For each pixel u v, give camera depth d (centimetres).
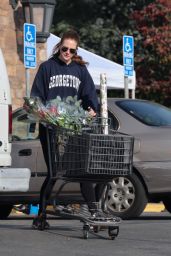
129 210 2108
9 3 3319
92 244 1561
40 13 3073
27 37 2706
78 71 1719
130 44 3098
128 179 2108
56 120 1609
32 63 2728
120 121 2139
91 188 1627
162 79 5050
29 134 2191
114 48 5781
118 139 1566
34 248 1501
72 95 1712
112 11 6016
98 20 5975
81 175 1575
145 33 5075
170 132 2122
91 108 1717
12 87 3325
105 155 1556
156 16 5106
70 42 1695
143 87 5025
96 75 3391
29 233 1695
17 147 2177
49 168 1652
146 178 2089
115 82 3459
